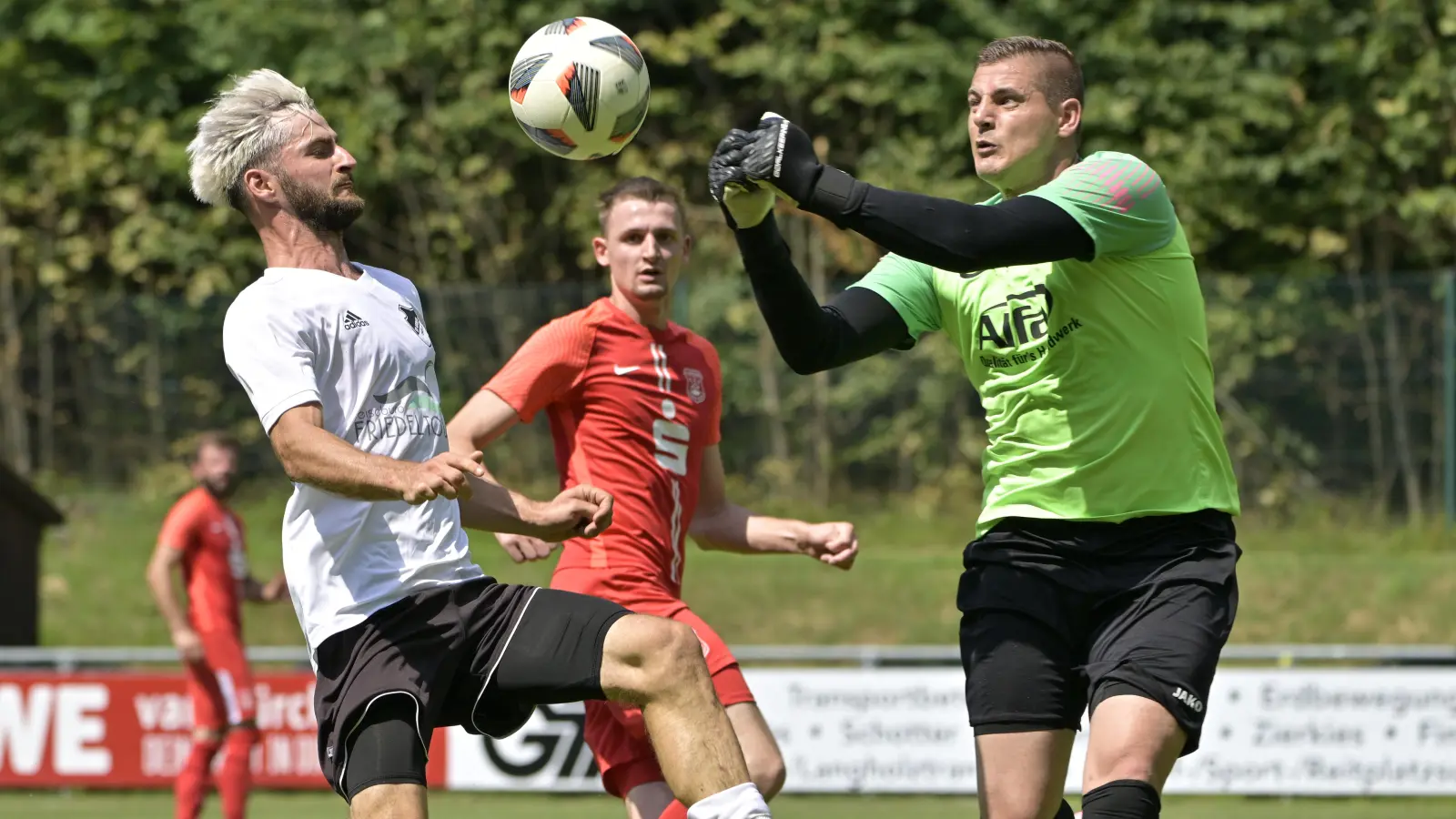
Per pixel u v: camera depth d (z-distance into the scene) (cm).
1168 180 6625
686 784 1316
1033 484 1549
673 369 1952
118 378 5944
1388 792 3384
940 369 5556
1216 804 3444
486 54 7119
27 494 4378
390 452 1452
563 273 7162
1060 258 1444
